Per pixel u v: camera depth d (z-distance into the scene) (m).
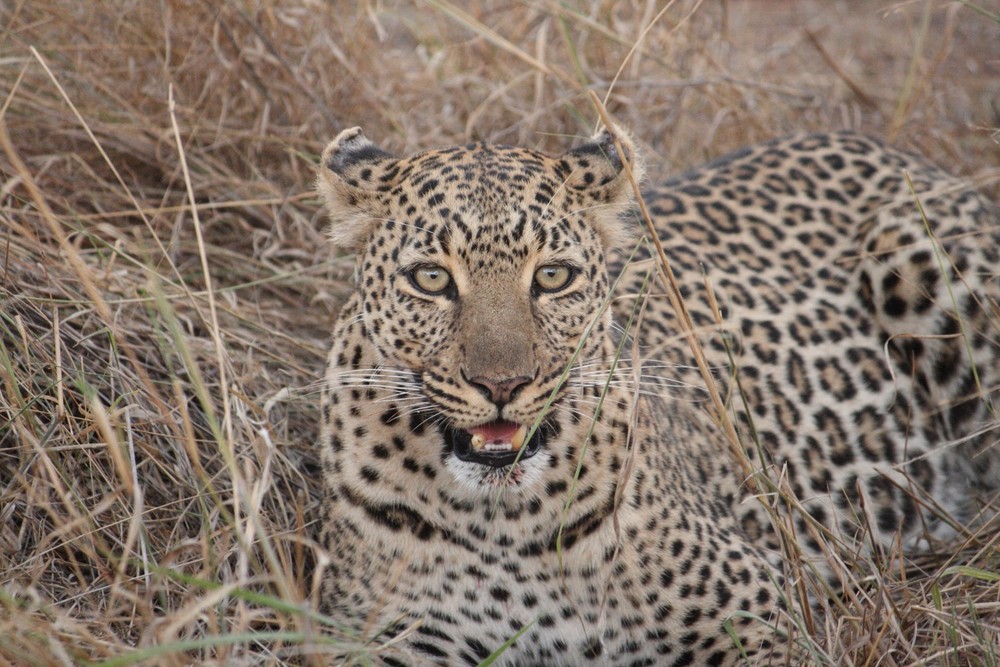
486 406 6.99
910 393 9.77
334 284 11.41
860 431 9.64
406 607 7.77
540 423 7.27
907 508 9.76
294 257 11.95
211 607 6.43
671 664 8.05
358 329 7.71
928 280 9.55
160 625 6.51
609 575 7.45
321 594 8.15
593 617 7.82
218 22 12.16
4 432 8.55
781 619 8.04
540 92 12.77
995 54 15.54
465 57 14.01
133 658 5.56
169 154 12.12
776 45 16.34
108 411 8.59
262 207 12.14
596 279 7.53
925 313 9.62
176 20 12.34
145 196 12.05
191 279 11.02
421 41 14.56
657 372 8.88
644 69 14.00
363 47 13.20
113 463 8.40
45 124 11.52
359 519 7.73
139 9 12.30
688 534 8.02
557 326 7.31
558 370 7.26
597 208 7.69
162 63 12.34
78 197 11.50
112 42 12.34
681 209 10.01
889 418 9.76
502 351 6.91
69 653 6.55
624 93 13.46
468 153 7.54
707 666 8.07
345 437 7.74
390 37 14.64
